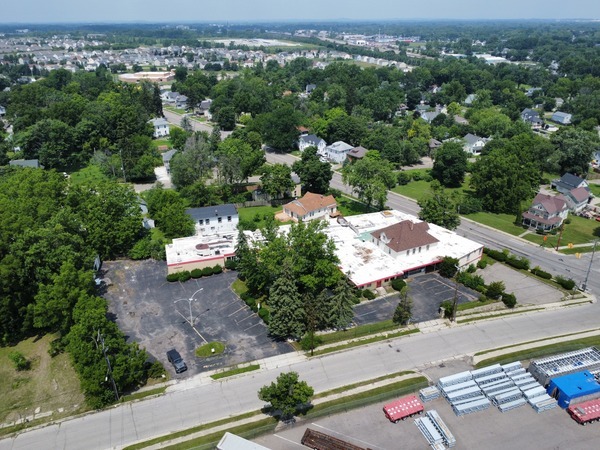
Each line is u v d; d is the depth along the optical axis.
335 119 146.50
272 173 97.12
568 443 42.50
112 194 75.12
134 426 43.66
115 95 170.75
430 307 62.06
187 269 68.81
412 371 50.69
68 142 123.06
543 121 177.00
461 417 45.22
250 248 68.38
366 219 84.69
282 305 53.84
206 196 93.81
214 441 41.50
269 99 187.50
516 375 49.88
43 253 57.25
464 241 76.38
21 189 74.75
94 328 47.25
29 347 54.66
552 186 112.75
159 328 56.84
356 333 56.41
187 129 151.25
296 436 42.75
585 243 84.38
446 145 117.19
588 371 49.28
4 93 189.38
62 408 46.00
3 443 42.12
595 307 63.84
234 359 51.94
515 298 62.62
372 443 42.03
